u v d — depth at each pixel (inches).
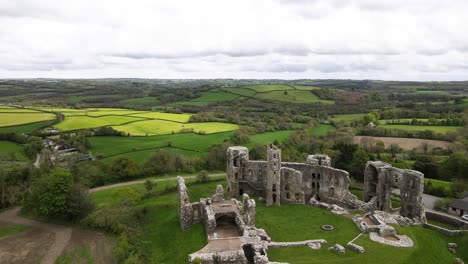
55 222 3127.5
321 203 3257.9
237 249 2075.5
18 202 3592.5
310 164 3646.7
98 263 2436.0
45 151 4367.6
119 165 4284.0
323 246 2325.3
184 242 2524.6
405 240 2394.2
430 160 4404.5
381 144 5118.1
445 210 3346.5
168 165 4608.8
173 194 3762.3
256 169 3641.7
